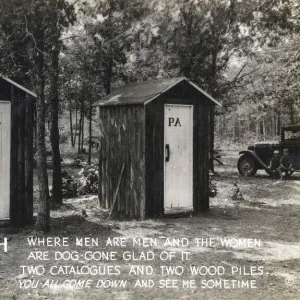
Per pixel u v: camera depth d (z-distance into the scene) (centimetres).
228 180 1897
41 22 903
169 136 1136
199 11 1091
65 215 1139
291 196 1459
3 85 958
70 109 2952
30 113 984
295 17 1251
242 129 5384
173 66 1534
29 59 988
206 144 1193
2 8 858
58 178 1266
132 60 1570
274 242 863
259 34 1362
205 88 1762
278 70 1958
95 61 1595
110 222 1055
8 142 967
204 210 1184
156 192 1110
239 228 995
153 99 1088
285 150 1925
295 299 560
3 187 965
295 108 2427
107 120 1227
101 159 1256
